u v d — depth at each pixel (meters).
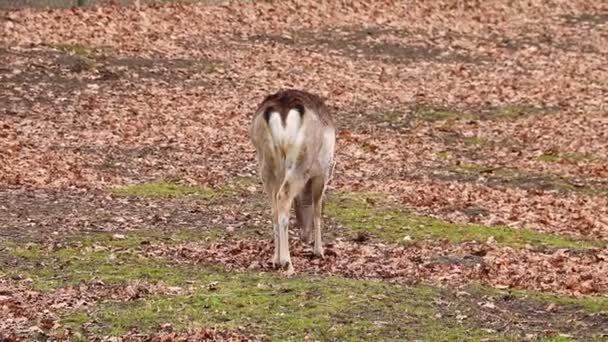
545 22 34.22
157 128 21.98
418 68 28.88
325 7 32.69
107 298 11.59
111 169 18.97
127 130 21.62
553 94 27.09
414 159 21.19
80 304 11.33
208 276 12.56
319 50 29.36
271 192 12.95
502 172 20.48
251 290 11.83
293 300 11.45
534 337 10.66
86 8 29.42
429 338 10.52
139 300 11.52
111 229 15.04
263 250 14.05
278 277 12.48
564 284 12.90
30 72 24.59
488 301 11.99
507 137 23.31
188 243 14.33
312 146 12.71
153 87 24.84
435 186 18.97
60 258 13.30
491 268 13.51
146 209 16.38
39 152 19.59
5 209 15.86
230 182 18.58
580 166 21.03
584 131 23.83
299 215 13.65
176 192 17.58
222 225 15.59
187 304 11.32
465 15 33.91
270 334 10.48
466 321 11.18
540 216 17.09
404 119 24.41
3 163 18.56
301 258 13.61
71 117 22.20
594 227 16.53
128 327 10.63
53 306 11.24
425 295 11.99
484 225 16.25
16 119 21.69
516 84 27.91
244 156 20.55
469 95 26.67
